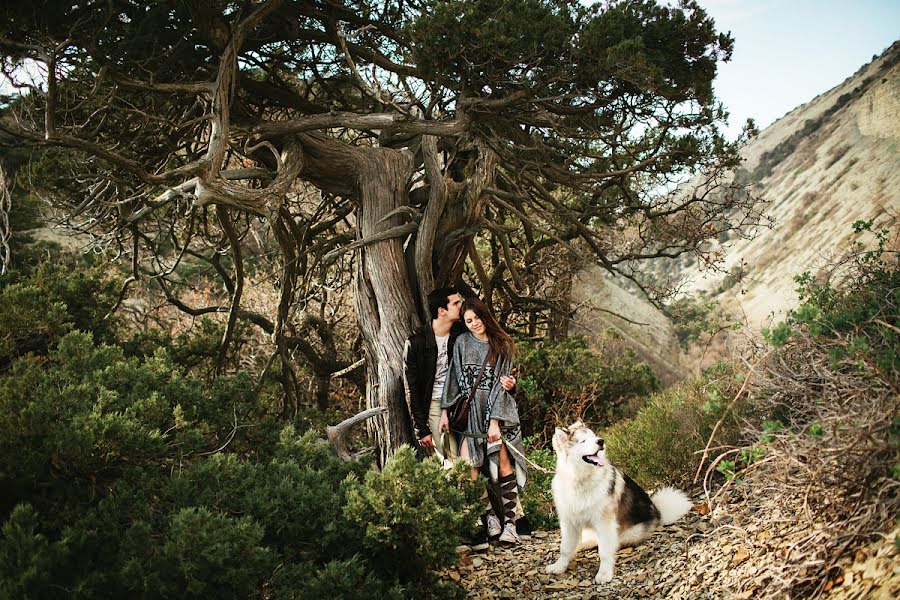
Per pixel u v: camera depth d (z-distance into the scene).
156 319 13.11
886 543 2.83
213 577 3.57
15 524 3.36
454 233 8.70
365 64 8.98
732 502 4.78
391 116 7.36
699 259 10.51
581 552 5.16
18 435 3.96
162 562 3.49
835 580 2.96
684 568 4.17
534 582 4.77
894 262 4.74
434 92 7.17
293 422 8.99
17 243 14.84
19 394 4.29
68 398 4.43
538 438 9.94
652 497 5.29
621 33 6.72
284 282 10.60
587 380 12.20
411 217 8.59
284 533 4.43
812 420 3.46
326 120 7.64
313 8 7.83
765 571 3.40
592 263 13.13
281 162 7.89
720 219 10.28
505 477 5.67
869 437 2.83
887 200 44.69
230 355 12.10
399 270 8.29
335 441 6.86
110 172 8.22
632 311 31.78
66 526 3.64
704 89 7.74
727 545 4.04
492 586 4.87
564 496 4.68
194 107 7.93
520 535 5.87
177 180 9.09
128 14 7.05
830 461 3.02
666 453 6.15
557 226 12.05
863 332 3.60
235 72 7.39
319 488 4.62
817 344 3.54
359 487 4.59
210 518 3.68
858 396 3.04
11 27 6.27
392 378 7.79
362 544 4.35
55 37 6.62
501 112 7.49
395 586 4.10
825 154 62.97
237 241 10.65
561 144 8.77
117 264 13.22
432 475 4.50
